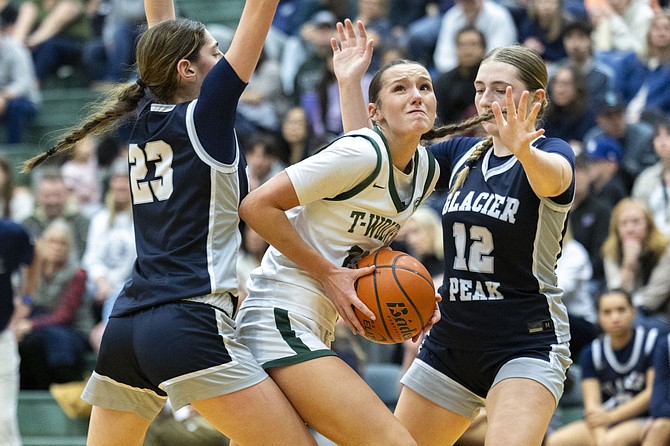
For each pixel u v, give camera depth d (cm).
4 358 852
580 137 1002
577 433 786
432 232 900
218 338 434
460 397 495
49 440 960
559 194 455
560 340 479
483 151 489
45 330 973
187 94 459
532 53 479
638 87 1092
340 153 441
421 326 453
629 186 971
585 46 1052
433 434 502
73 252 1030
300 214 463
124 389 460
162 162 445
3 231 854
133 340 441
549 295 480
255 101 1133
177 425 827
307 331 451
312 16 1315
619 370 790
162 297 435
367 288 447
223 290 439
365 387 440
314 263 446
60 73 1448
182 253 439
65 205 1098
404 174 464
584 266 865
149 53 454
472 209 479
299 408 445
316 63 1180
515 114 423
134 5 1351
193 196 439
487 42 1126
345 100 516
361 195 451
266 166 1018
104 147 1212
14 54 1345
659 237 863
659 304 841
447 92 1016
